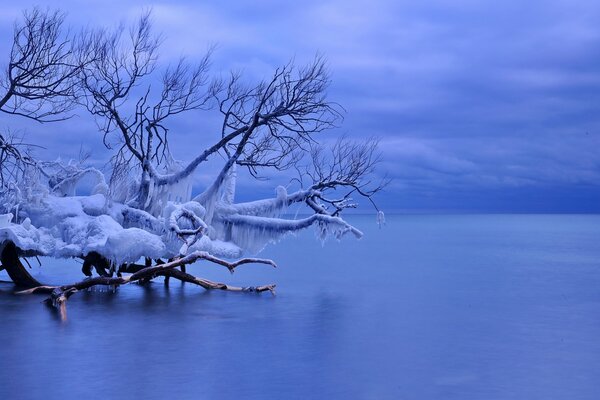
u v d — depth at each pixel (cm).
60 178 3478
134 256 2950
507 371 1944
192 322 2530
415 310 3017
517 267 5506
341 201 3491
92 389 1700
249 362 1980
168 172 3369
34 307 2759
